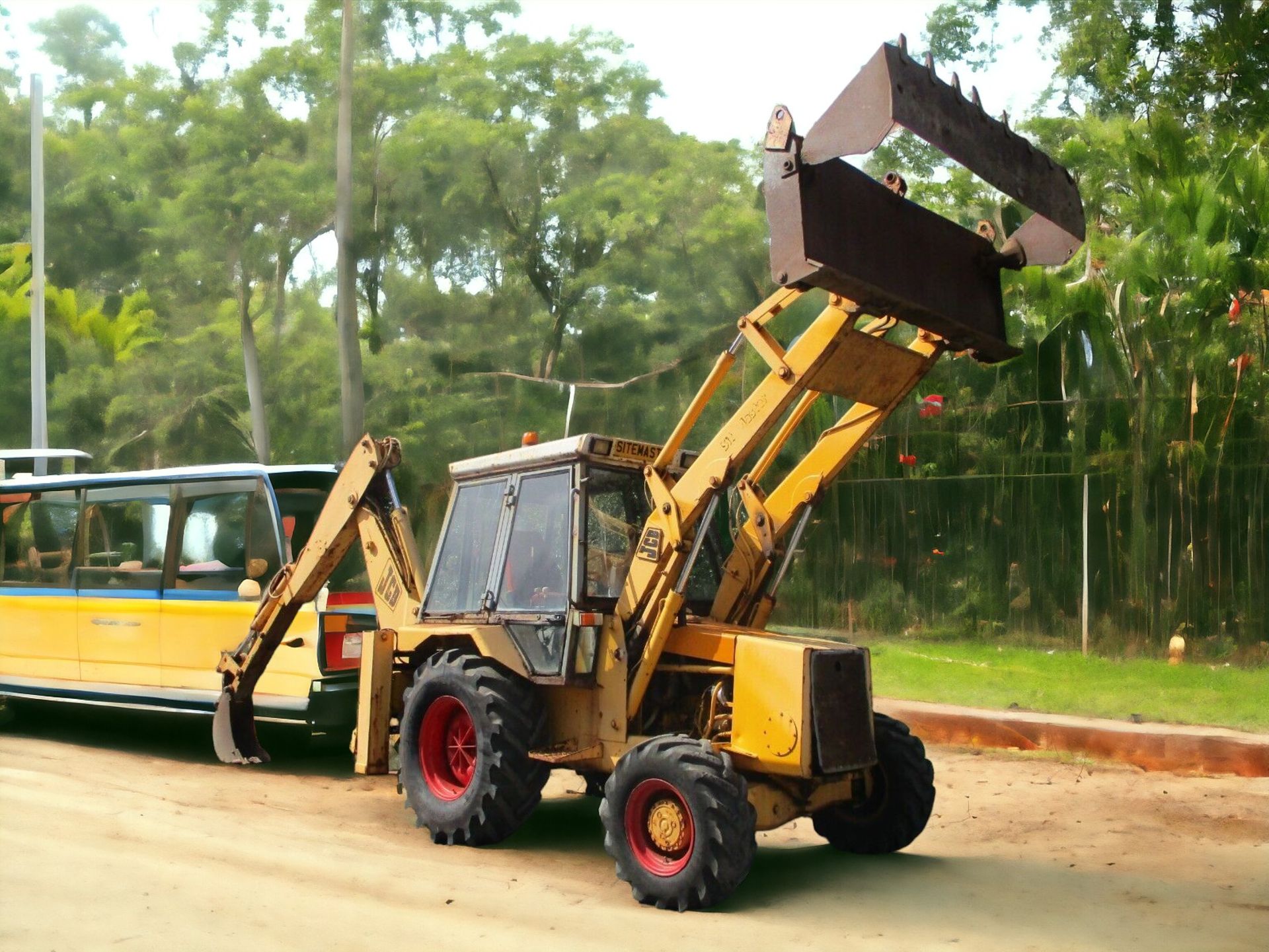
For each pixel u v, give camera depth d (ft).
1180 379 46.55
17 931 16.79
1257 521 44.62
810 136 17.90
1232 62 60.54
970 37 77.36
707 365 72.38
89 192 103.96
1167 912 18.99
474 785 22.47
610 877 20.98
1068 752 33.19
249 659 30.32
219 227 88.69
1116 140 56.03
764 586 23.18
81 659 35.19
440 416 75.82
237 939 16.70
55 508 36.42
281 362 100.37
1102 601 48.11
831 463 22.48
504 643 22.98
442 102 85.61
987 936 17.61
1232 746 30.60
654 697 22.16
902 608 53.16
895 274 19.13
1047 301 50.44
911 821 22.29
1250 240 47.67
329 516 28.60
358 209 82.99
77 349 94.38
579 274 80.84
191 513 33.40
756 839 24.47
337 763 32.78
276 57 89.10
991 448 51.67
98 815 24.30
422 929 17.40
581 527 22.26
